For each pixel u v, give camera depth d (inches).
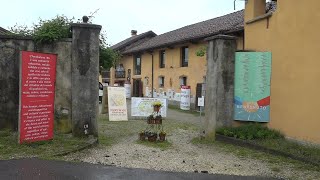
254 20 421.4
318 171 278.5
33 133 327.9
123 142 397.4
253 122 408.8
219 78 411.8
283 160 312.2
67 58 384.8
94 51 380.8
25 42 377.7
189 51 946.7
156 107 440.5
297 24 357.1
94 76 380.8
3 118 372.2
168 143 400.2
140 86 1282.0
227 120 414.6
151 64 1189.7
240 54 410.3
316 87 334.0
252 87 404.5
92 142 356.2
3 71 372.5
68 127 387.2
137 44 1437.0
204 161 312.2
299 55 354.6
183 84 982.4
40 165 270.2
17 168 259.3
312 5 339.6
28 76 319.9
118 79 1469.0
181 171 277.1
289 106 367.2
